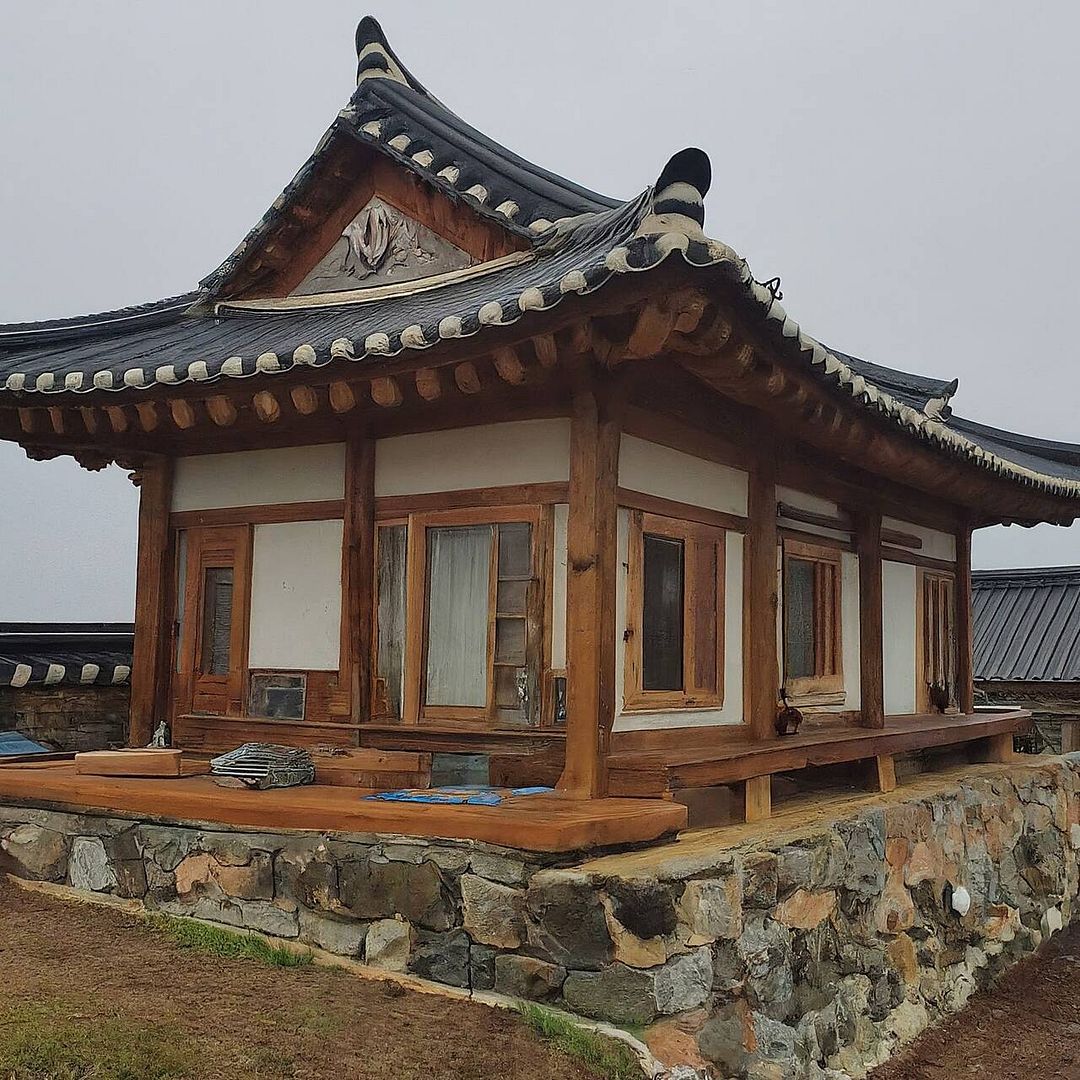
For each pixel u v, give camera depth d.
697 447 6.37
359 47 7.82
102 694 9.48
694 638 6.35
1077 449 10.16
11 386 6.05
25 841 6.20
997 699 16.45
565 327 4.66
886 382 9.66
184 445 7.17
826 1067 5.38
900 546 9.13
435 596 6.21
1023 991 7.62
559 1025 4.30
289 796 5.52
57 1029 3.97
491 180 6.86
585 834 4.71
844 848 6.00
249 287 7.86
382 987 4.73
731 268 4.23
